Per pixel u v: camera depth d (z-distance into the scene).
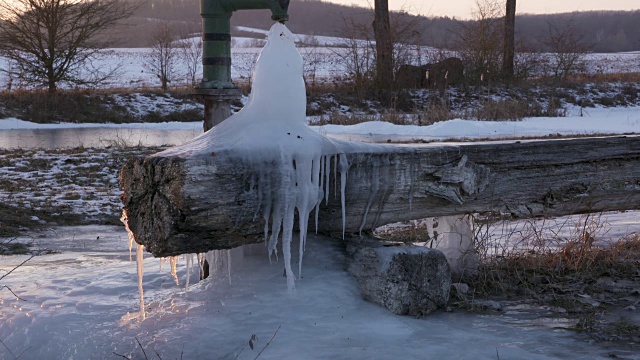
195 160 3.36
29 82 25.75
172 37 36.88
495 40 29.83
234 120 4.02
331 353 3.38
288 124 3.92
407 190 4.22
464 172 4.34
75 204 8.72
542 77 33.88
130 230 3.68
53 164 11.69
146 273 4.82
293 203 3.66
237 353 3.40
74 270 5.02
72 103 24.80
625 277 5.02
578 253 5.30
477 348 3.54
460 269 4.92
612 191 5.06
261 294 3.94
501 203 4.67
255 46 85.62
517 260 5.17
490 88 29.08
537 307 4.35
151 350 3.46
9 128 21.27
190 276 4.69
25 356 3.53
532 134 16.94
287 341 3.50
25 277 4.78
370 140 15.70
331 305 3.91
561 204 4.91
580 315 4.19
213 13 4.49
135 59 54.41
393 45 28.64
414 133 18.05
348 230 4.28
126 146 14.64
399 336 3.66
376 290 4.05
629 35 114.25
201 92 4.55
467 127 18.42
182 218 3.38
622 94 31.97
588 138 4.98
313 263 4.27
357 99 27.03
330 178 3.92
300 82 4.10
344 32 28.94
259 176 3.53
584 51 33.75
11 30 25.19
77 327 3.71
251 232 3.62
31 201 8.69
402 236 6.37
